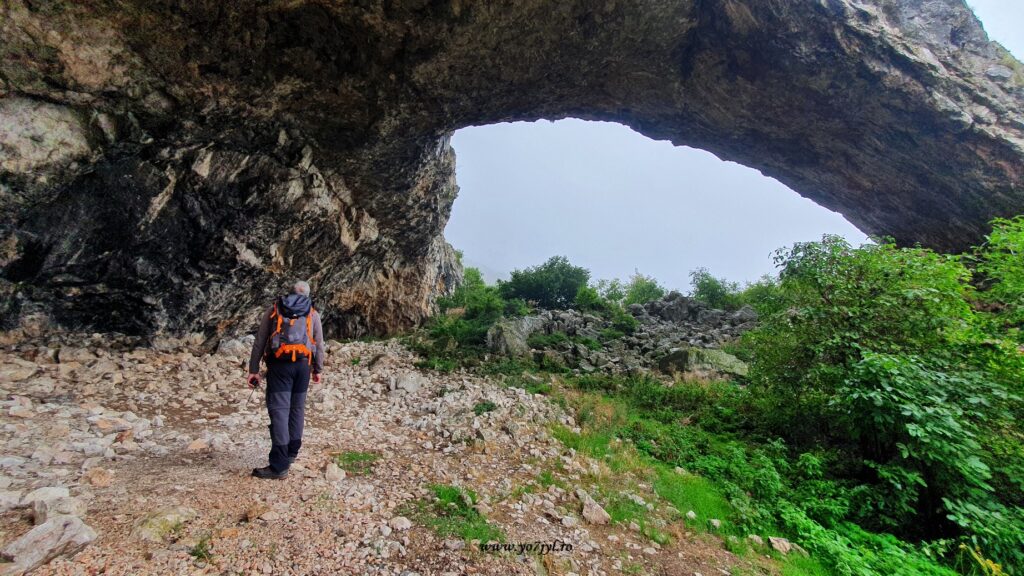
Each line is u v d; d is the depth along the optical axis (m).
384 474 4.25
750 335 8.20
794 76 9.67
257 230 8.19
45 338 6.42
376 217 11.34
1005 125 9.57
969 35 10.04
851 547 4.48
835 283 6.70
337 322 13.30
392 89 7.74
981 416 4.97
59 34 4.83
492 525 3.54
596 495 4.54
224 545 2.65
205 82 6.08
